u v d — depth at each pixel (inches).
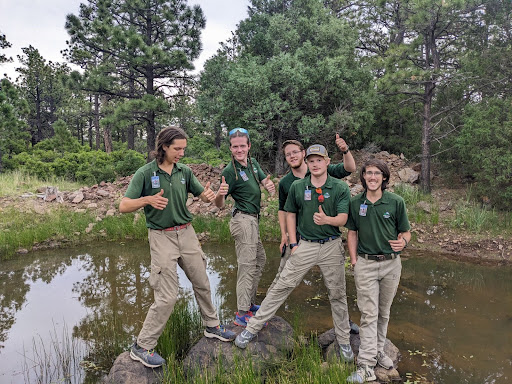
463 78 370.6
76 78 649.0
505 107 351.6
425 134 395.9
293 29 508.1
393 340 160.1
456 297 208.4
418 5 366.9
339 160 514.0
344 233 322.0
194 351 138.8
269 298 138.0
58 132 959.6
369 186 124.8
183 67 629.9
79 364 145.1
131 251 303.3
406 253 290.5
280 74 455.8
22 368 142.9
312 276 240.7
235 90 457.1
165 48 637.3
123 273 253.0
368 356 129.3
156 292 126.7
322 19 533.0
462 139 352.8
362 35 621.0
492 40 398.3
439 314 185.9
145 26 666.8
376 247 127.5
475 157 342.6
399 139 514.9
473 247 292.5
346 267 252.5
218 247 311.1
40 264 272.7
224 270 253.6
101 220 366.3
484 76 386.3
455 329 170.2
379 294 133.3
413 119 503.2
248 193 147.3
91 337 166.2
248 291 152.0
